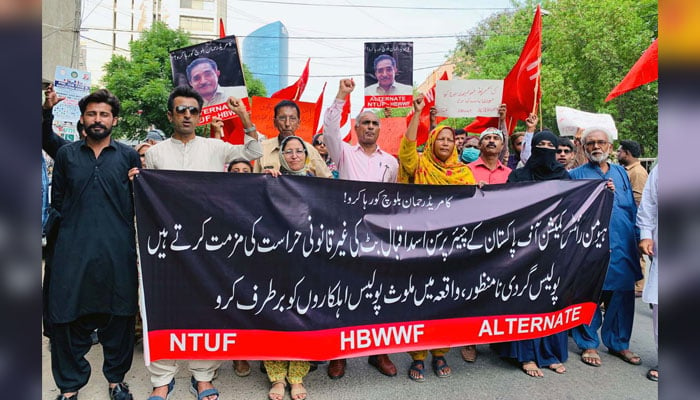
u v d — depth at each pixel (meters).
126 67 22.20
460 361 3.94
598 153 4.17
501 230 3.60
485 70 25.64
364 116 4.04
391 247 3.39
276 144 4.54
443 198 3.57
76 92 7.07
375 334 3.31
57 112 6.82
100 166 2.91
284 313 3.13
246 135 3.45
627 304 4.01
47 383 3.39
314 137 6.12
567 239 3.73
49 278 3.05
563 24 18.08
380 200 3.42
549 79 17.91
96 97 2.88
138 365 3.77
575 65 18.08
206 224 3.04
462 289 3.50
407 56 5.18
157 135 5.16
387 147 6.02
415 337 3.39
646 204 3.74
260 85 28.95
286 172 3.50
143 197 2.94
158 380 3.09
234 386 3.41
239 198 3.10
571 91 17.64
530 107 6.20
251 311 3.08
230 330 3.05
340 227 3.30
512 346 3.71
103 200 2.89
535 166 4.06
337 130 3.93
